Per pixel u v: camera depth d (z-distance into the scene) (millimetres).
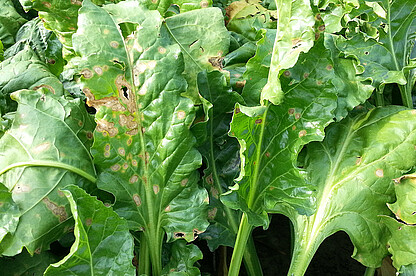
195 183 860
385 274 990
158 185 853
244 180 824
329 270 1130
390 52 943
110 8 849
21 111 836
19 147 824
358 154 892
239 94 933
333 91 834
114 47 825
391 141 877
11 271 834
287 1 799
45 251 853
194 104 881
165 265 905
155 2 939
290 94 842
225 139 936
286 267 1147
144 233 860
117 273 788
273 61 818
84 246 762
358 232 876
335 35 954
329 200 892
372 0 921
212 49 902
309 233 896
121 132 831
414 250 846
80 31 818
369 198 875
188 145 839
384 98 1005
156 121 835
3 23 1082
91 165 845
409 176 850
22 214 798
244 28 1055
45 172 818
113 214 786
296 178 833
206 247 1140
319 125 835
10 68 917
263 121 831
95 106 820
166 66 832
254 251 989
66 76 969
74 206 740
